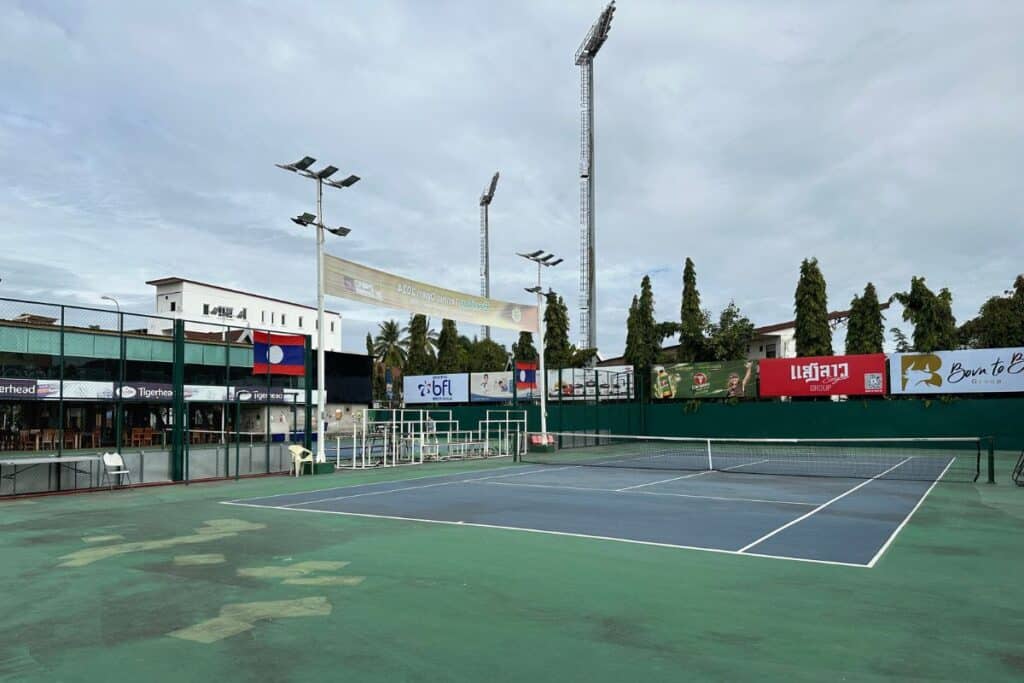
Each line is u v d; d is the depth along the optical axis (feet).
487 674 17.85
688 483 64.34
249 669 18.28
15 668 18.44
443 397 156.97
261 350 74.90
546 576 28.09
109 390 63.05
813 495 54.85
